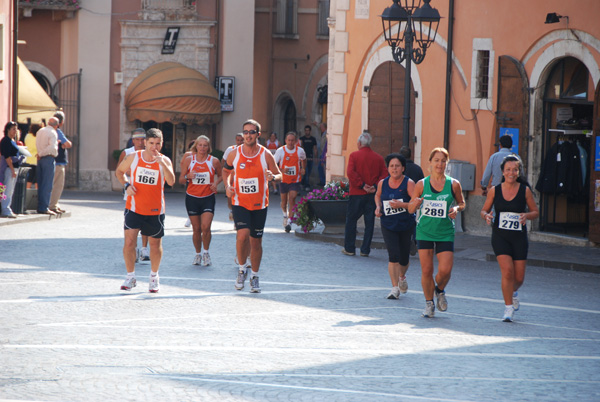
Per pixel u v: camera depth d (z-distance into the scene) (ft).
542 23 151.84
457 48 168.66
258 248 98.53
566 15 146.92
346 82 196.75
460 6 167.84
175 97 275.59
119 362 64.28
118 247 136.05
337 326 81.00
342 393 56.24
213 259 125.70
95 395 54.34
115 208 212.84
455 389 58.29
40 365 62.64
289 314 86.48
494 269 126.31
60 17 275.18
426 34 175.42
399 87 183.11
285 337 75.36
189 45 287.89
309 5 305.94
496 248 87.04
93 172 279.28
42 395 54.13
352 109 195.42
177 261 122.62
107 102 280.72
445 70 171.12
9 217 170.40
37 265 114.83
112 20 280.92
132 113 278.46
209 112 280.10
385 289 104.32
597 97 140.05
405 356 69.00
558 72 152.56
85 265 116.16
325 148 276.62
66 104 278.05
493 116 161.58
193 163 117.70
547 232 153.38
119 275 108.37
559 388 59.26
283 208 171.22
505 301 86.58
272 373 62.03
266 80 327.47
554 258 130.11
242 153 97.30
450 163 163.84
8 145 169.68
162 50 285.02
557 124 155.22
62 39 278.05
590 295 105.09
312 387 57.77
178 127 290.15
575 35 146.10
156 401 53.21
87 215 191.72
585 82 148.97
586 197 157.38
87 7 277.44
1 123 187.62
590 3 143.02
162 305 89.40
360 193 134.51
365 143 133.69
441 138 172.76
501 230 86.28
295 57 313.73
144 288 99.40
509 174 85.61
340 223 156.76
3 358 64.75
